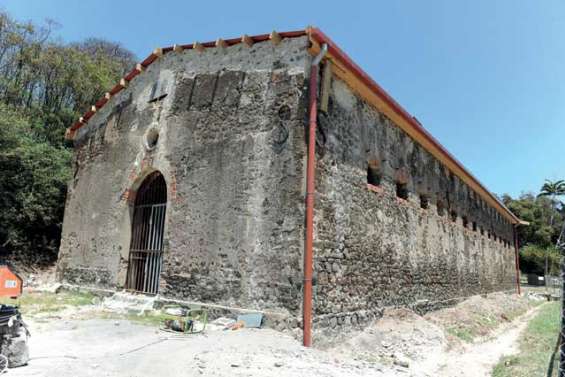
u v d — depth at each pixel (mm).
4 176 14266
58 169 15641
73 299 9711
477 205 17953
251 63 8398
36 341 5793
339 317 7445
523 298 22344
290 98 7570
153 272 9305
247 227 7574
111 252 10234
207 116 8820
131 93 11117
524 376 6418
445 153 13102
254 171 7734
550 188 49281
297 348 6051
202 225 8258
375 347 7520
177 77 9773
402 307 9836
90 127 12586
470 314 12562
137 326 6934
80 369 4570
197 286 8000
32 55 20797
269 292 7027
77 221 11805
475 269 16219
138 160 10164
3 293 4539
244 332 6484
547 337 10070
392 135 10555
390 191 10062
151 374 4559
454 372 7090
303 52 7656
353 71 8211
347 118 8586
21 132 15984
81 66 22328
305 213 7020
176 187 8953
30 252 14648
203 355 5242
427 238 11883
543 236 43938
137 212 10258
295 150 7270
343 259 7859
